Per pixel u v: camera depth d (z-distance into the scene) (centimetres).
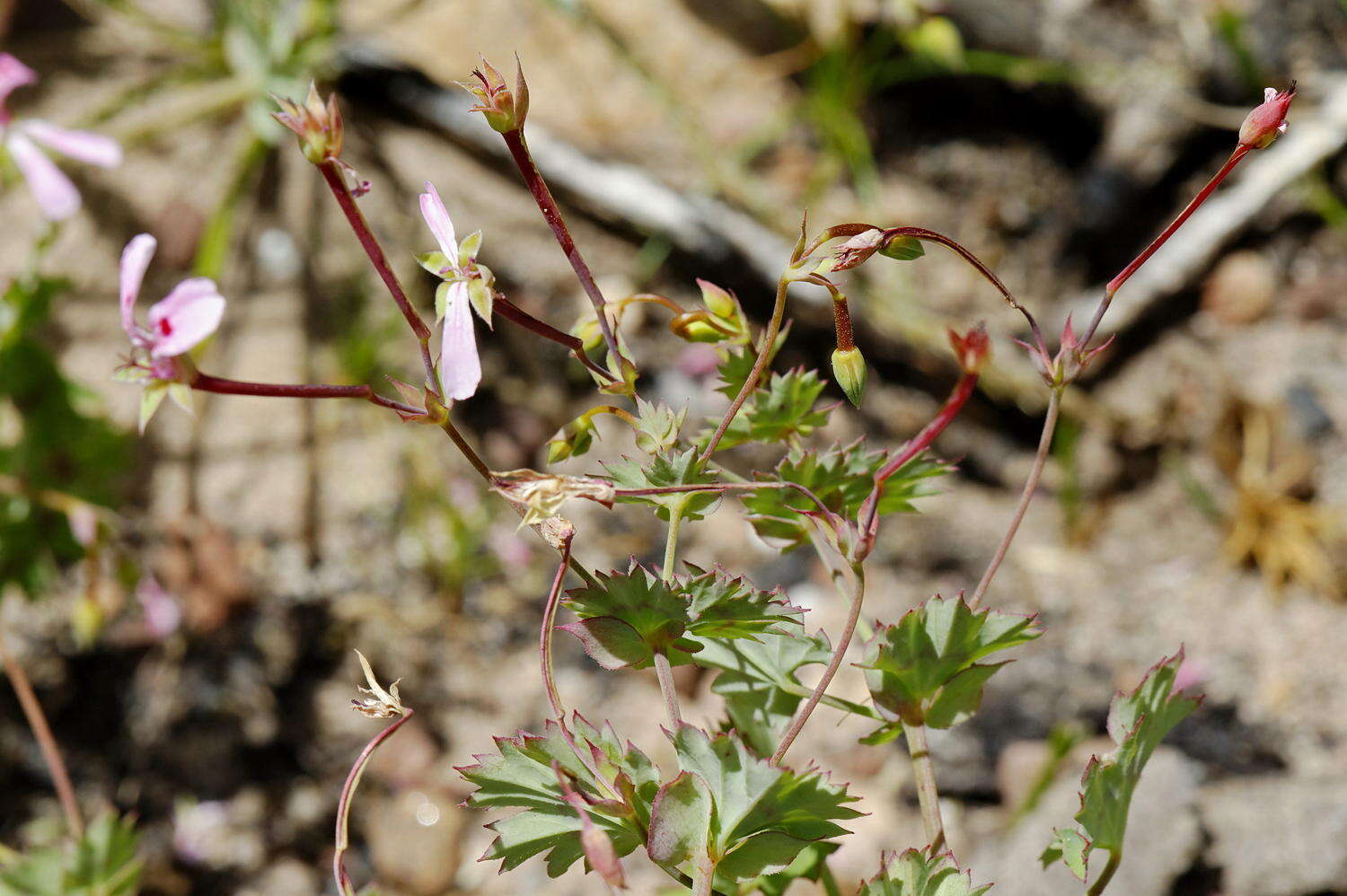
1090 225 95
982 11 96
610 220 94
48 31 97
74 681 79
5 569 75
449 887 73
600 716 79
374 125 95
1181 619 81
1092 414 90
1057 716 75
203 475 85
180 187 92
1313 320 92
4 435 80
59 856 57
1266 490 83
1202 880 65
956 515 88
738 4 104
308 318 90
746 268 92
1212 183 48
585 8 98
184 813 76
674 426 48
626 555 85
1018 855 66
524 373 90
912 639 49
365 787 77
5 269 87
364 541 85
